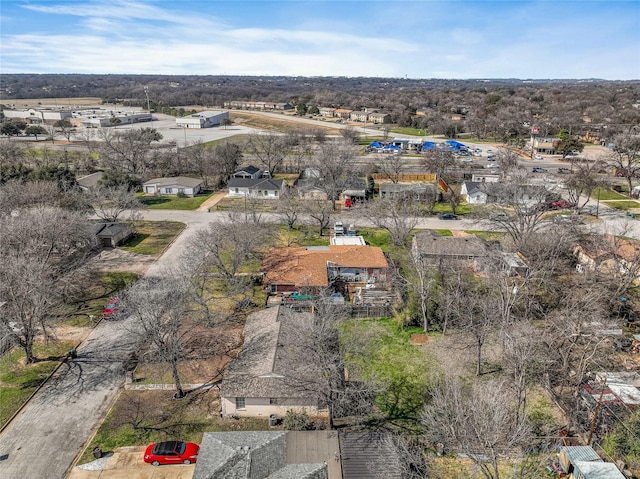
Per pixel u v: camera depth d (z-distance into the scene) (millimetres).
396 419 28281
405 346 36219
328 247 53219
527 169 99000
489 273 41812
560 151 119562
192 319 38500
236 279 45156
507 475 23734
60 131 142250
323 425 27531
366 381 31109
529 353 26781
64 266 49062
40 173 68188
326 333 30609
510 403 27906
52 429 27094
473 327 33344
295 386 27594
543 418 27609
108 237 55594
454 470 24281
